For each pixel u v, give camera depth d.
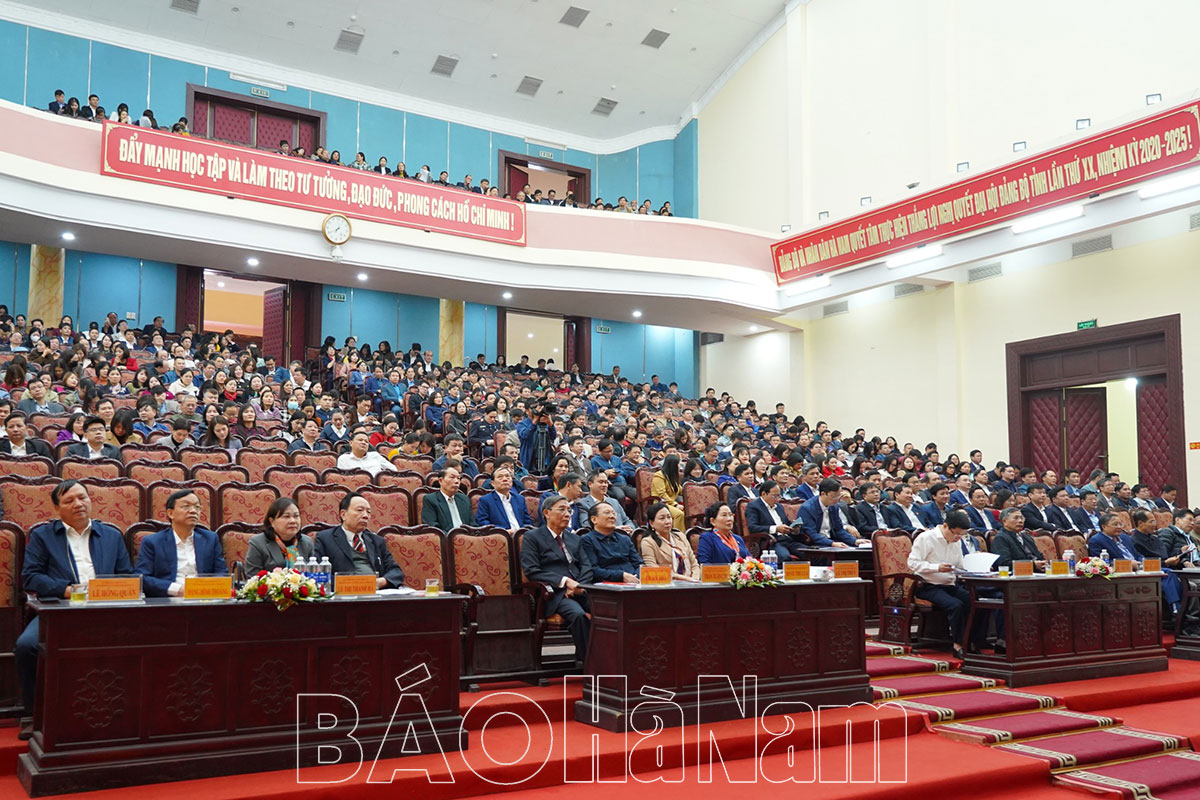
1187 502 12.12
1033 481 12.14
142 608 3.89
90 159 13.00
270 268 15.98
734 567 5.46
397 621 4.49
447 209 15.83
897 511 9.31
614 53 19.67
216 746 3.98
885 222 14.70
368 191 15.16
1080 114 13.05
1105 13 12.74
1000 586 6.76
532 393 16.14
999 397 14.70
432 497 6.71
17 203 12.34
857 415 17.31
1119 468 15.50
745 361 20.30
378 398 14.60
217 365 13.10
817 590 5.80
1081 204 12.12
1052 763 5.01
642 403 17.06
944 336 15.53
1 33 16.06
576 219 16.86
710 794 4.26
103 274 15.48
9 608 4.60
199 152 13.73
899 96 16.03
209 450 7.75
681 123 22.45
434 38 18.53
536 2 17.83
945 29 15.16
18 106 12.38
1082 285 13.55
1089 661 7.06
